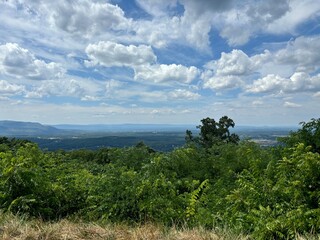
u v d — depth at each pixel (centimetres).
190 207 577
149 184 625
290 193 500
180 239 442
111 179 679
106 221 568
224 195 633
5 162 696
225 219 514
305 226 441
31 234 458
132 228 517
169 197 617
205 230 475
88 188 709
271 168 567
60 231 480
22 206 593
